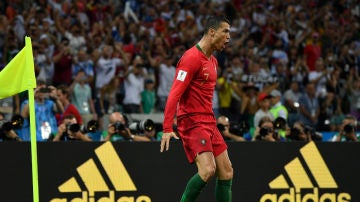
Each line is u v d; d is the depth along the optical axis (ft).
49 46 135.54
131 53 140.77
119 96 127.85
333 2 185.57
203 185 63.41
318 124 133.49
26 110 93.04
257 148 76.48
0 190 69.87
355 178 78.48
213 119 64.59
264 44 161.68
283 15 175.52
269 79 138.31
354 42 173.06
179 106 64.69
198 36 156.97
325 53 169.48
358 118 144.05
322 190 77.82
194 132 63.46
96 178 72.49
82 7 153.28
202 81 63.46
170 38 153.79
